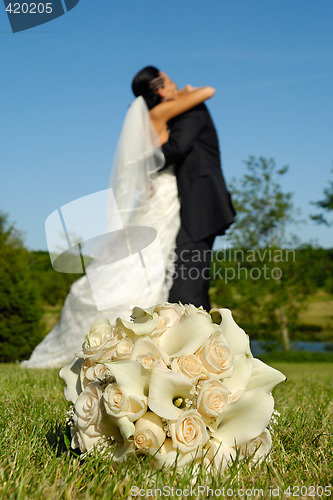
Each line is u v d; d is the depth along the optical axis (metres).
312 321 17.30
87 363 1.63
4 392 3.18
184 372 1.48
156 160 4.57
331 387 4.21
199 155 4.73
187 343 1.52
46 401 2.82
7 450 1.62
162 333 1.60
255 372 1.59
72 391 1.64
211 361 1.51
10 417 2.26
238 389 1.54
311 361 11.78
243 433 1.49
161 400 1.42
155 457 1.40
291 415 2.40
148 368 1.45
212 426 1.51
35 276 13.12
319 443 1.94
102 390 1.51
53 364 5.36
